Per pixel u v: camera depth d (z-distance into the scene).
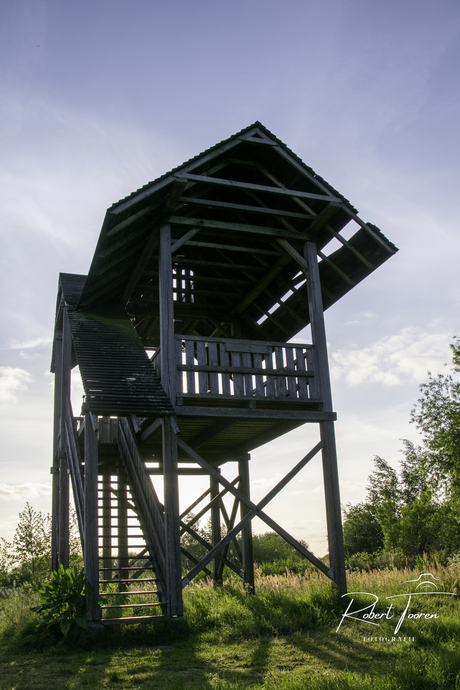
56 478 16.39
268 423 11.95
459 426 26.84
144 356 11.59
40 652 8.41
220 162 12.04
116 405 9.76
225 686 5.75
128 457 13.41
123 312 13.91
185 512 15.51
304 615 9.36
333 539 10.78
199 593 11.70
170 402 10.28
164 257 11.26
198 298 15.84
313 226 12.48
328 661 7.07
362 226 12.23
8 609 11.25
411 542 29.33
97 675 6.77
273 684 5.78
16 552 20.03
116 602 11.54
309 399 11.52
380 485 41.84
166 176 10.99
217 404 11.38
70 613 8.91
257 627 8.95
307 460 11.04
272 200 13.11
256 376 11.23
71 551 20.14
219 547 9.91
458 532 27.22
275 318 15.44
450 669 5.98
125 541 14.44
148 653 7.91
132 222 10.96
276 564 20.70
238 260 15.16
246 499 10.41
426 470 27.80
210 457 15.92
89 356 11.09
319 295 12.23
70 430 13.68
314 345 11.88
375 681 5.73
